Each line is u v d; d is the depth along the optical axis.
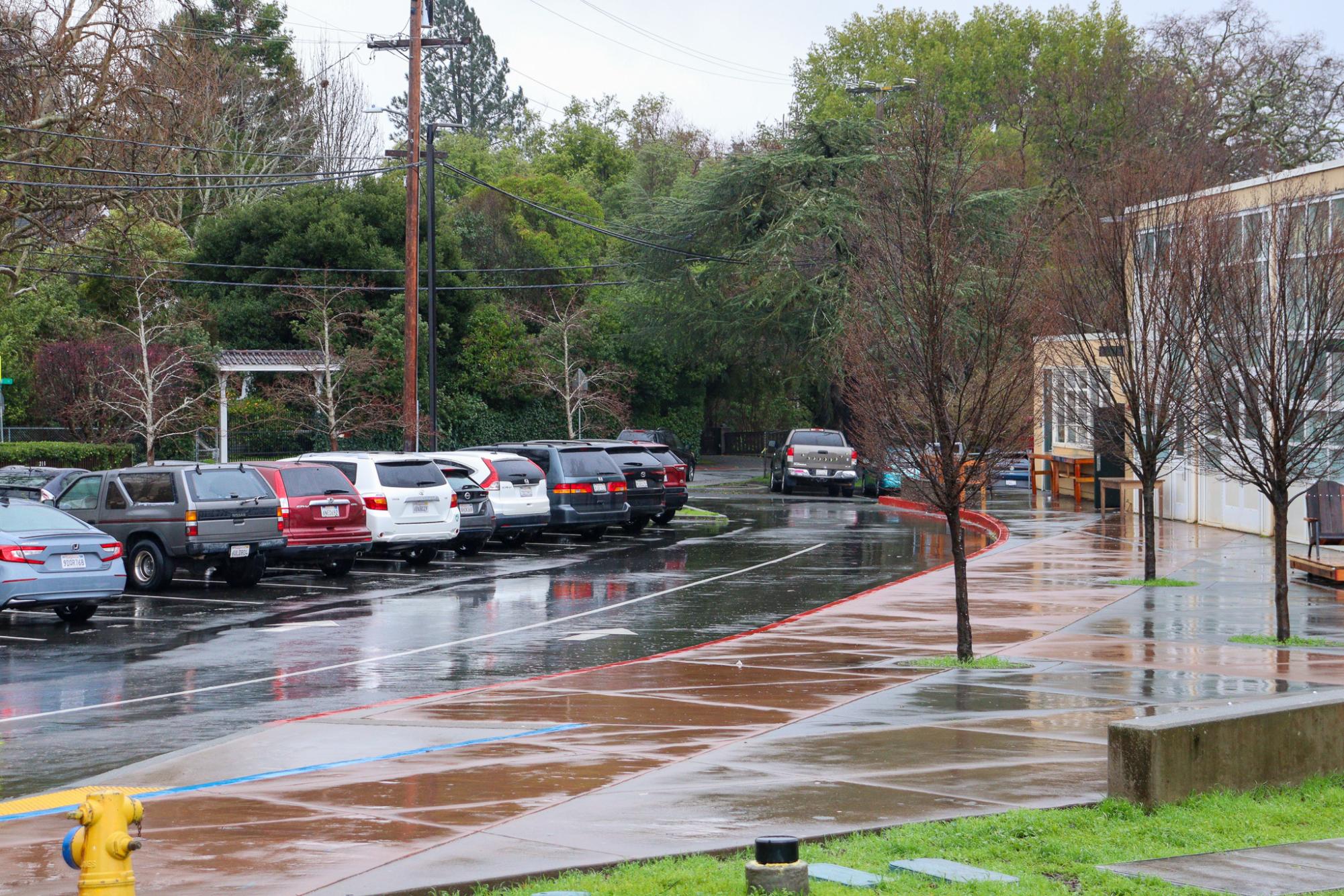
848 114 74.31
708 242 55.78
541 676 14.09
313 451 45.62
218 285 49.62
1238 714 8.71
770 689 12.89
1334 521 21.48
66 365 39.28
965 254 15.74
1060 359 25.62
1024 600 19.45
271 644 16.47
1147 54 65.50
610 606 19.92
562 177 87.94
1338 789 8.91
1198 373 18.84
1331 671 13.54
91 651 15.97
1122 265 20.75
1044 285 22.84
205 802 8.54
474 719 11.54
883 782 8.84
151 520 21.39
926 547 28.64
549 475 29.62
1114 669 13.79
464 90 123.12
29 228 35.06
